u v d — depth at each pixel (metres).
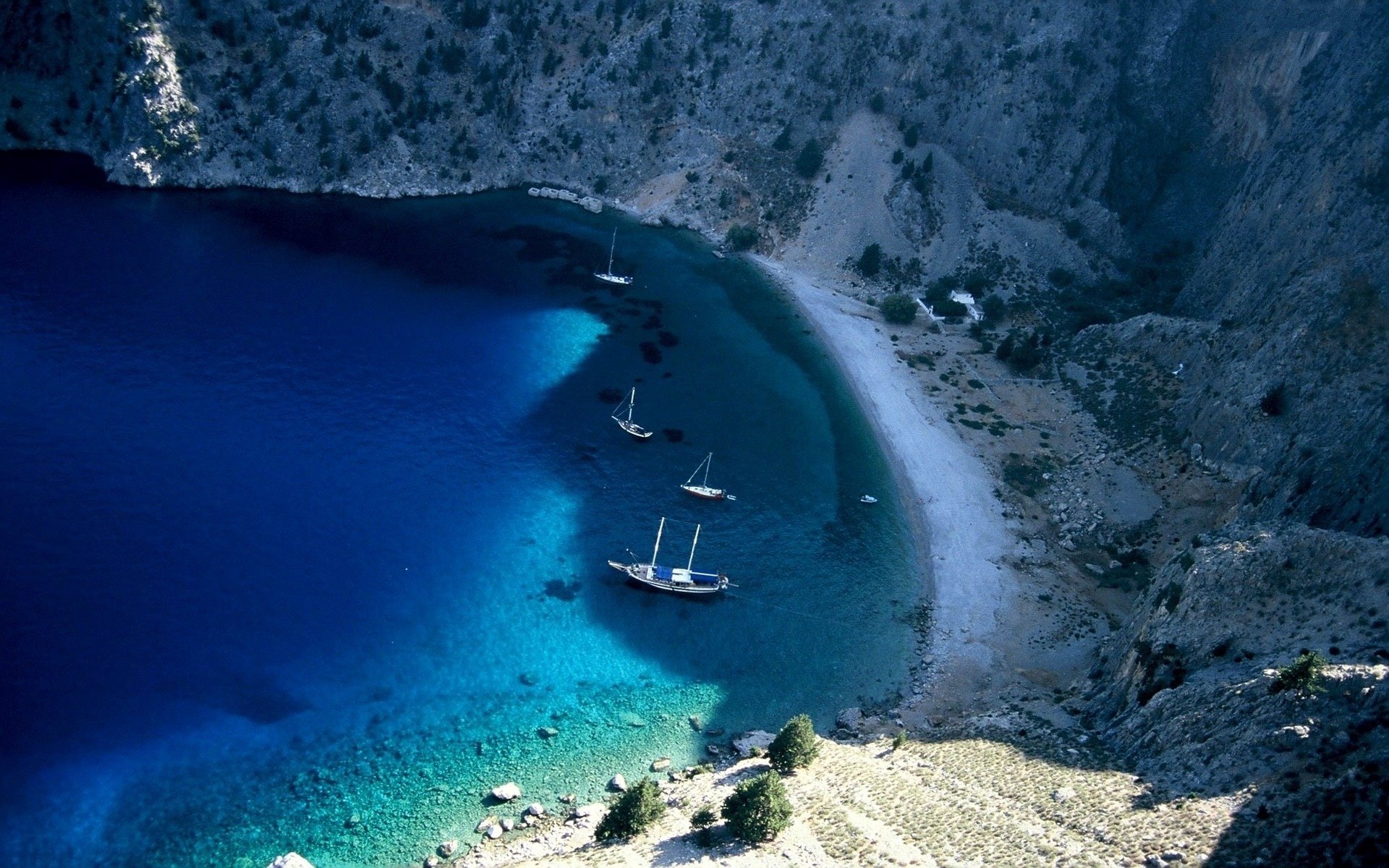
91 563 107.88
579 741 97.62
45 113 181.00
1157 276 183.25
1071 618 117.62
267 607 106.81
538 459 134.00
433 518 121.94
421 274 169.88
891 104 198.12
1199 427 137.75
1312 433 121.44
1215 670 89.56
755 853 77.19
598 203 198.50
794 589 119.06
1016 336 166.12
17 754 88.75
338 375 142.75
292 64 188.62
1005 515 133.25
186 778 89.25
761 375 156.75
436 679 102.19
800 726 90.75
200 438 127.38
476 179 197.62
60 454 120.75
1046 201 189.50
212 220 174.00
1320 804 71.62
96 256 158.25
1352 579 89.81
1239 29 194.50
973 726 99.50
